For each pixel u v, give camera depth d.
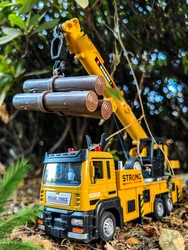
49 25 2.08
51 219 1.92
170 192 2.53
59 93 1.69
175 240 1.65
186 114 3.71
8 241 0.90
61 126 4.62
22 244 0.90
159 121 3.79
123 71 3.27
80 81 1.66
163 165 2.65
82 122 4.20
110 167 2.01
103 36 2.87
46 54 3.10
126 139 3.46
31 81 1.93
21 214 0.92
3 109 3.55
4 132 4.98
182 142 3.98
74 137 4.38
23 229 2.08
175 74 3.31
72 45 2.07
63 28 1.93
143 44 2.94
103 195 1.90
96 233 1.78
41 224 1.99
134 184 2.17
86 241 1.72
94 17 2.72
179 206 2.73
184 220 2.29
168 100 3.60
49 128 4.72
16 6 2.23
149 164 2.49
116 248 1.76
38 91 1.86
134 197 2.19
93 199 1.82
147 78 3.36
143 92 3.50
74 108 1.62
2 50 2.92
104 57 3.05
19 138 4.95
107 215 1.89
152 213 2.35
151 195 2.35
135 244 1.80
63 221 1.83
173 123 3.79
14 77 2.66
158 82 3.42
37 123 4.68
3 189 0.83
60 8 2.55
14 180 0.85
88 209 1.77
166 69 3.23
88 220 1.75
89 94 1.56
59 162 1.97
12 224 0.90
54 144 4.81
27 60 3.10
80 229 1.74
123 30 2.82
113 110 2.34
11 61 2.75
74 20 2.00
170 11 2.72
